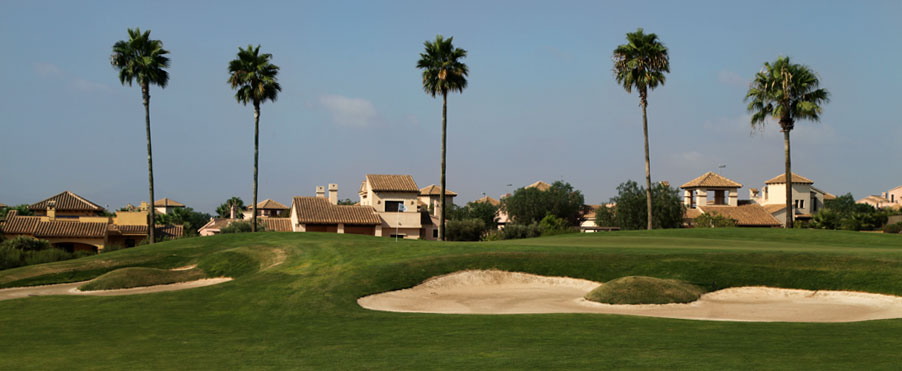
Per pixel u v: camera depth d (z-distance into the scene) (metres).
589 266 26.11
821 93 45.03
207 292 23.41
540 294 23.70
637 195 72.12
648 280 22.31
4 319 19.19
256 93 50.19
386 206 65.88
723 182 88.19
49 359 13.27
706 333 15.34
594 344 13.97
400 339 15.22
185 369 12.09
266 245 36.16
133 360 13.06
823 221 74.38
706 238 39.41
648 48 47.88
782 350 13.00
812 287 22.55
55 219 66.94
